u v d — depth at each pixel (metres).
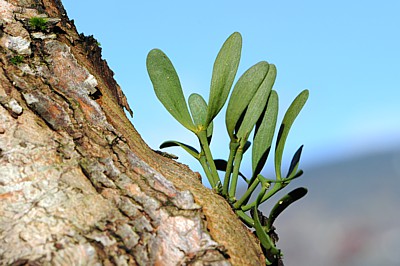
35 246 0.53
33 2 0.62
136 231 0.55
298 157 0.61
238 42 0.60
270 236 0.62
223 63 0.60
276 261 0.60
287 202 0.59
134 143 0.61
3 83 0.58
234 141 0.61
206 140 0.62
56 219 0.54
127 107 0.69
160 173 0.59
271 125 0.63
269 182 0.61
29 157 0.56
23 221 0.54
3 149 0.56
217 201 0.59
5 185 0.55
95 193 0.56
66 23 0.65
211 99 0.61
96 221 0.55
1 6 0.61
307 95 0.61
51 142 0.57
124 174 0.57
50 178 0.55
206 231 0.56
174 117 0.63
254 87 0.60
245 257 0.57
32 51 0.60
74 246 0.53
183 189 0.59
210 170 0.63
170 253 0.55
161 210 0.56
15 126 0.57
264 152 0.62
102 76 0.66
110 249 0.54
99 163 0.57
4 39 0.60
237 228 0.58
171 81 0.63
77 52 0.63
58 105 0.58
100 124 0.59
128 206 0.56
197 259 0.55
